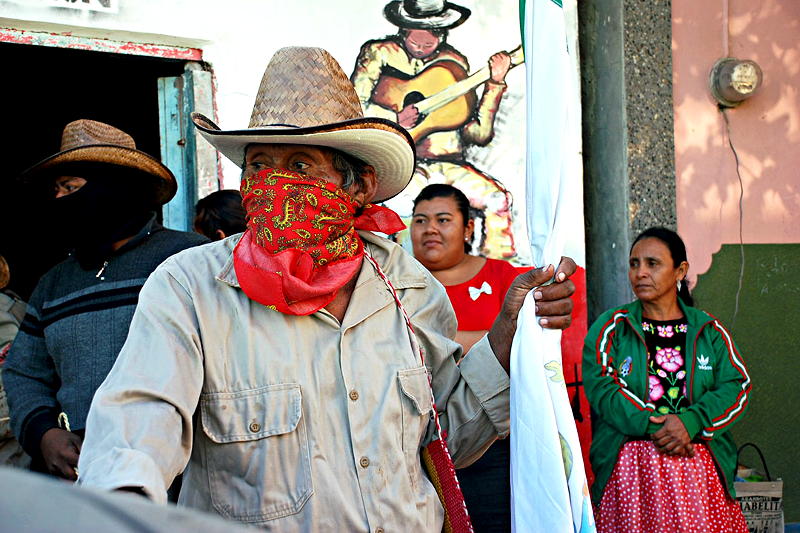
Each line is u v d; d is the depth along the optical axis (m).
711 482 3.83
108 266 2.89
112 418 1.66
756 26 5.34
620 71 5.00
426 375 2.05
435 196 4.21
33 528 0.71
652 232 4.14
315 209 1.98
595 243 5.20
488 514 3.51
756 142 5.32
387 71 4.72
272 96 2.06
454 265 4.21
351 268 2.02
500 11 4.89
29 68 6.82
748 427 5.27
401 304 2.10
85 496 0.78
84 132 3.06
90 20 4.14
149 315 1.84
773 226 5.35
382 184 2.33
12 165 7.68
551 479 2.01
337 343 1.96
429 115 4.79
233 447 1.85
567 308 2.10
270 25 4.52
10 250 7.75
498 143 4.89
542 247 2.11
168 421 1.71
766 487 4.40
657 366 3.98
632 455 3.85
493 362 2.16
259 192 1.99
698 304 5.20
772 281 5.34
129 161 2.90
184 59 4.43
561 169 2.09
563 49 2.11
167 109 4.44
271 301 1.88
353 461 1.91
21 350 2.95
